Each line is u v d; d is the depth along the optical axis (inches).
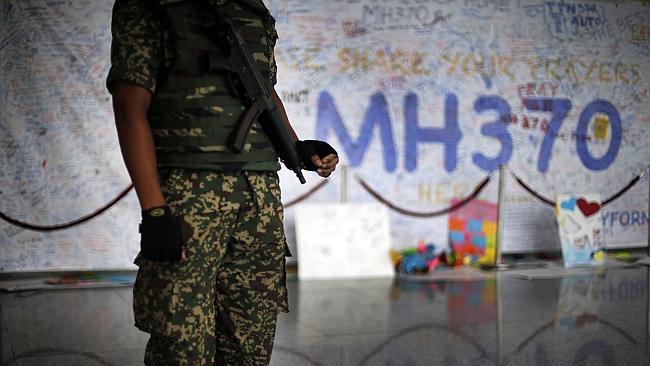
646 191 352.5
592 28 341.7
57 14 284.8
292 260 307.3
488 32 328.5
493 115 330.3
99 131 289.1
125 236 292.8
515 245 333.4
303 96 309.0
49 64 285.0
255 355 99.1
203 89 90.0
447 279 284.5
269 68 98.5
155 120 91.0
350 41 312.7
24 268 286.0
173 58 89.0
